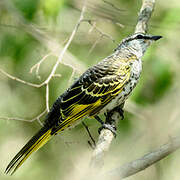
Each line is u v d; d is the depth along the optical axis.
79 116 10.20
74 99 10.20
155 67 12.80
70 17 14.30
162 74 12.74
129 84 10.46
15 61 14.28
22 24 12.94
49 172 13.75
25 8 12.95
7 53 14.25
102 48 14.08
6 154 14.54
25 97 14.67
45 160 13.91
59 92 13.71
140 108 12.43
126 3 14.62
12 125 14.62
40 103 14.59
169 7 13.69
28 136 14.76
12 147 14.62
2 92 14.71
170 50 13.26
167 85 12.73
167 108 11.87
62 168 12.33
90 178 8.62
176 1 13.39
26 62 14.23
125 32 13.84
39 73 14.08
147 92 12.82
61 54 10.84
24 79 14.42
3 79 14.55
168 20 13.13
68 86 10.73
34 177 13.82
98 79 10.31
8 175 14.23
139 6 14.43
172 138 8.36
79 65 12.30
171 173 11.57
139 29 11.38
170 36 13.38
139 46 10.80
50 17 12.72
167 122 11.38
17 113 14.67
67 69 13.69
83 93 10.23
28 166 14.09
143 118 12.23
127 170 8.37
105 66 10.45
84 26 14.34
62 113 10.04
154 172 11.45
